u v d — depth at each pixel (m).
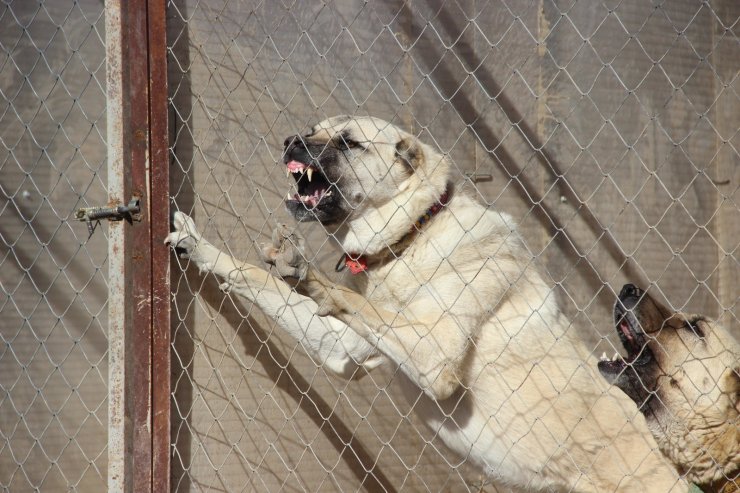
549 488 4.04
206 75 4.12
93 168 4.19
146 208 3.86
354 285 4.13
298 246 3.79
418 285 4.02
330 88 4.21
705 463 3.78
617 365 3.85
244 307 4.15
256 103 4.16
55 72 4.20
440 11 4.31
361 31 4.25
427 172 4.06
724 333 3.78
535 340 4.04
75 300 4.20
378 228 4.04
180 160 4.09
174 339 4.07
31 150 4.20
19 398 4.21
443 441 4.10
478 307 3.97
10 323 4.21
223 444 4.13
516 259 4.05
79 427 4.20
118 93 3.85
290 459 4.18
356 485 4.21
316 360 4.16
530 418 4.00
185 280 4.09
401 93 4.28
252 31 4.16
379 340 3.87
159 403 3.87
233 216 4.13
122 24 3.86
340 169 4.04
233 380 4.14
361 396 4.23
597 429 4.00
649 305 3.82
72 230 4.19
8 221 4.20
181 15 4.10
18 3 4.21
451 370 3.92
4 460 4.20
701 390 3.75
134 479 3.84
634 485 3.97
